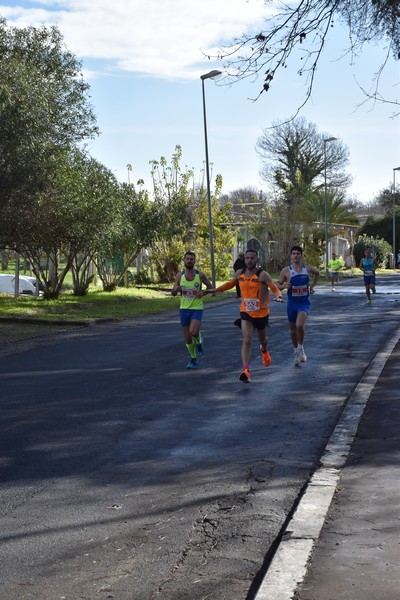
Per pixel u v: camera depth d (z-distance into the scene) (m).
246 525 5.31
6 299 30.12
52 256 34.19
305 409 9.45
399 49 10.16
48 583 4.40
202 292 12.56
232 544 4.95
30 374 12.58
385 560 4.41
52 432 8.35
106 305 29.50
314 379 11.66
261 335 12.10
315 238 62.28
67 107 24.83
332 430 8.27
